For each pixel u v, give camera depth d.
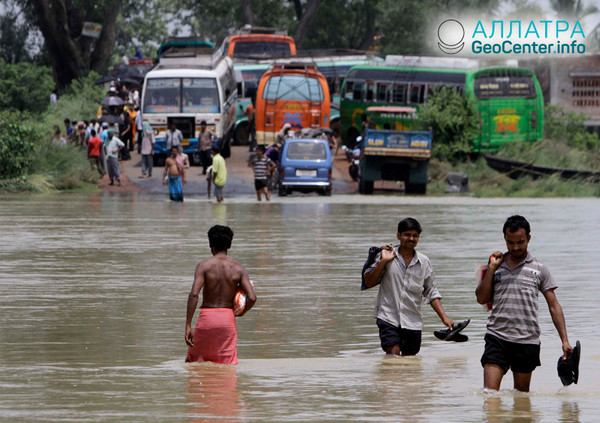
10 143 98.00
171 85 112.94
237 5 191.38
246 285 24.08
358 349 26.23
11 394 20.56
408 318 24.31
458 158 109.12
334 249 50.09
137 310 32.25
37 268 42.88
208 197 91.44
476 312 32.28
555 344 26.70
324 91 114.69
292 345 26.81
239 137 136.50
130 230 60.34
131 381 21.92
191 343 24.05
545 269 19.98
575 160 109.19
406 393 20.77
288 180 92.81
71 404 19.61
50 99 154.62
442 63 112.69
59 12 168.88
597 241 53.66
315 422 18.20
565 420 18.45
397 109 108.12
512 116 110.12
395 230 60.38
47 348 26.11
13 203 84.56
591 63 130.38
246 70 134.25
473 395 20.50
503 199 92.31
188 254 47.91
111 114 121.62
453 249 50.22
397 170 97.31
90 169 104.69
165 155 114.69
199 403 19.70
